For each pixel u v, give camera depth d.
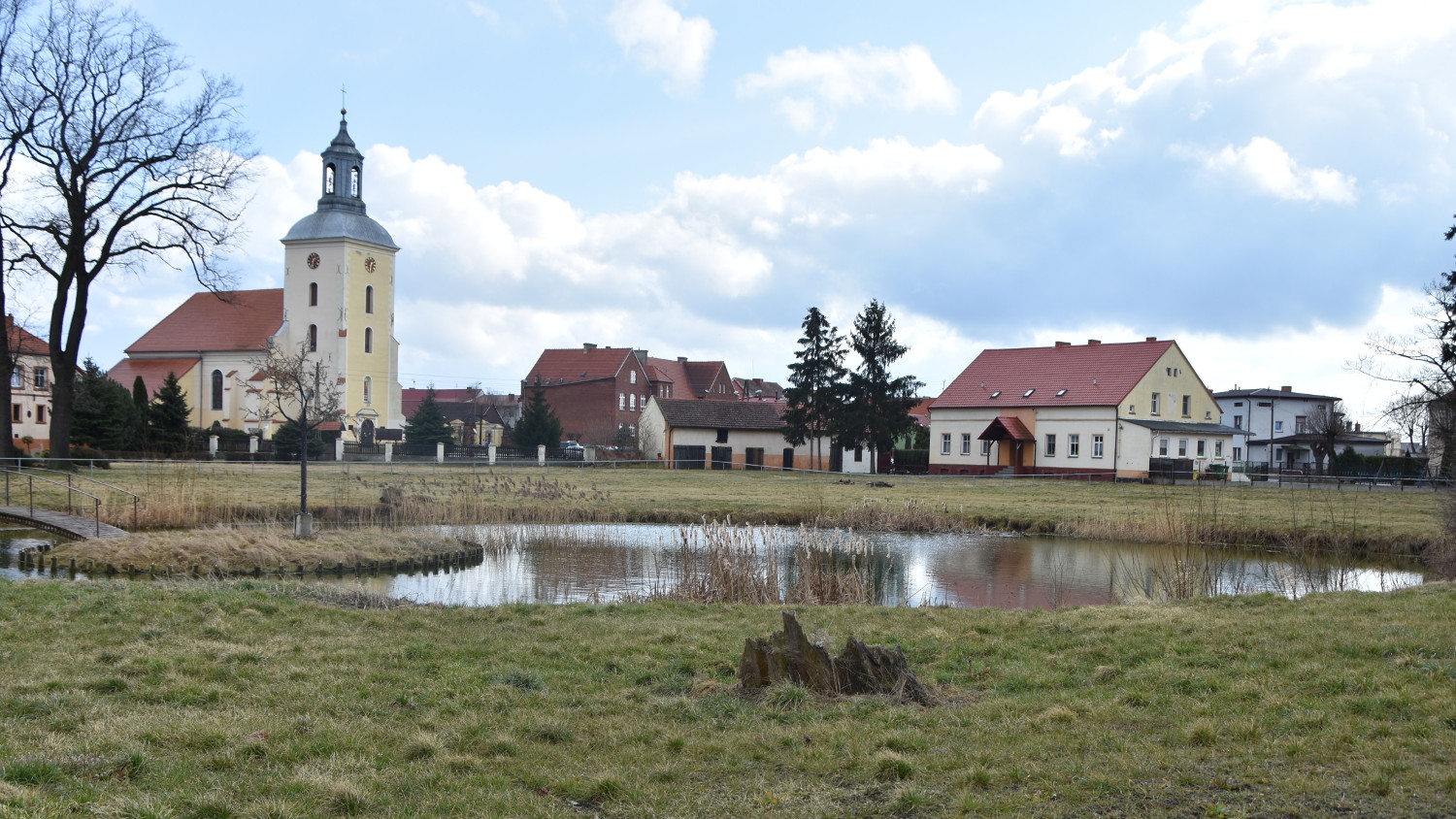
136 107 41.00
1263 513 35.31
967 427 68.69
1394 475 68.69
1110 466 61.25
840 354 69.06
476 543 26.44
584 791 7.05
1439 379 45.50
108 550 21.17
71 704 8.84
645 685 10.22
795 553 21.25
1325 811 6.41
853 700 9.41
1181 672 10.09
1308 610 13.53
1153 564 25.39
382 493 35.25
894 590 21.08
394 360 90.06
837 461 72.25
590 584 20.84
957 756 7.73
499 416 109.12
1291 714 8.45
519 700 9.47
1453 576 21.84
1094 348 67.38
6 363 40.06
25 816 6.07
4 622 12.32
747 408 76.06
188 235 43.09
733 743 8.16
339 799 6.68
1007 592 20.86
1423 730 7.86
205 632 12.07
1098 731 8.32
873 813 6.67
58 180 40.03
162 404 57.72
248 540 22.88
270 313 88.69
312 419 63.00
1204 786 6.94
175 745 7.79
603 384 105.00
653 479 52.62
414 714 8.94
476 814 6.60
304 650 11.35
